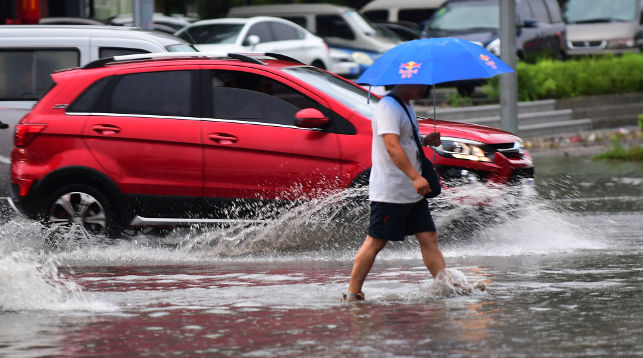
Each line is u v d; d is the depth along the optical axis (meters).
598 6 81.06
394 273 21.27
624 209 32.66
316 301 18.19
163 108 24.97
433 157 24.17
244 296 18.78
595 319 16.14
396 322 16.14
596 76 68.38
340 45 67.19
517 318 16.28
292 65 26.05
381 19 83.69
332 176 24.12
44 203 25.16
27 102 29.19
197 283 20.30
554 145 56.75
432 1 82.19
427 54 17.91
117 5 80.00
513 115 44.56
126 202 24.84
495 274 20.73
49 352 14.41
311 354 14.10
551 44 71.31
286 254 24.50
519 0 68.56
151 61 25.47
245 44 54.84
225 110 24.80
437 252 18.48
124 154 24.80
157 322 16.45
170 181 24.69
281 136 24.34
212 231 24.81
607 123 66.00
